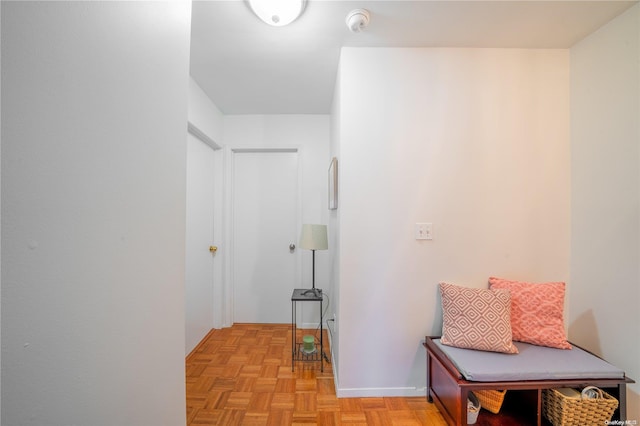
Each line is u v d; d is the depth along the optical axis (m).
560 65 1.66
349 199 1.64
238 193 2.76
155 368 0.69
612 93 1.41
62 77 0.42
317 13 1.33
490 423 1.33
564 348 1.41
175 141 0.79
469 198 1.66
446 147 1.66
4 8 0.35
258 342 2.34
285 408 1.51
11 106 0.35
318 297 2.02
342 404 1.55
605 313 1.45
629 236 1.34
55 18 0.41
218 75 1.96
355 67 1.63
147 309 0.66
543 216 1.66
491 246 1.66
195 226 2.24
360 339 1.64
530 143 1.66
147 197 0.66
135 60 0.61
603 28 1.45
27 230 0.37
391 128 1.65
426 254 1.66
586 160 1.56
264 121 2.69
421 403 1.57
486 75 1.65
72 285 0.45
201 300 2.34
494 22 1.41
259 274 2.75
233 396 1.62
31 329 0.38
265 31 1.47
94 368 0.49
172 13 0.78
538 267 1.66
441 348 1.46
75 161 0.45
